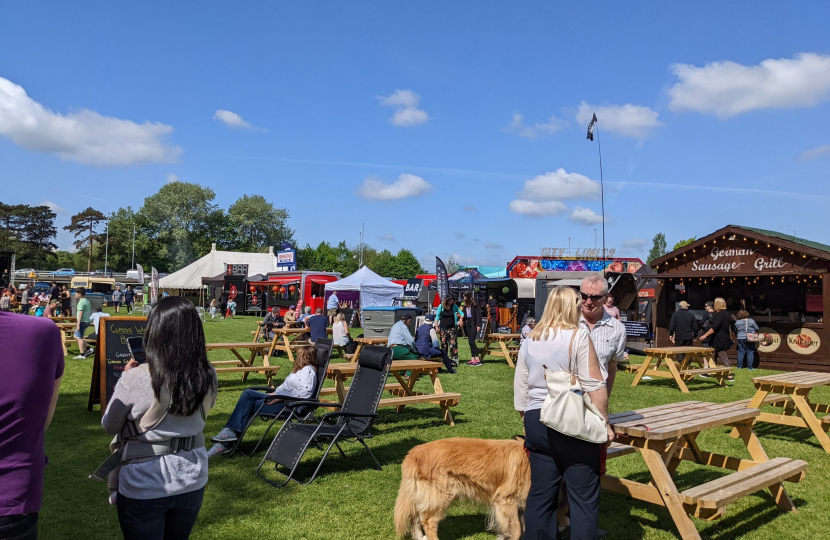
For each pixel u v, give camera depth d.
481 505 4.07
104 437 6.63
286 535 4.15
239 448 6.40
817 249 14.66
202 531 4.19
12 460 2.01
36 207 112.44
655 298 17.89
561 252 29.36
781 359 15.11
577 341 3.29
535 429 3.35
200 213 101.94
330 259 92.69
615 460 6.14
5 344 2.03
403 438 6.96
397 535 4.09
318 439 5.89
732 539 4.23
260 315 38.59
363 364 6.42
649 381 12.34
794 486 5.48
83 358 13.84
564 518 4.14
